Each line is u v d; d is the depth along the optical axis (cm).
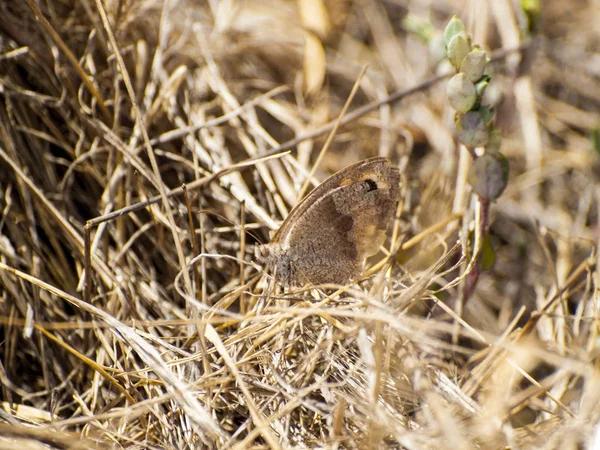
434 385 151
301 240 152
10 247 153
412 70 159
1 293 153
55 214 153
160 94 155
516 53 156
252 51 158
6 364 152
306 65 158
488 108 152
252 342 152
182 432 151
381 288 152
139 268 154
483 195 152
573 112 159
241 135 156
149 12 157
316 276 152
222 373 151
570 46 160
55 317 153
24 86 155
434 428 150
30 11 155
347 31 161
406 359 151
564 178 158
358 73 159
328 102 158
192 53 157
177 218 154
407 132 157
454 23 151
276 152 155
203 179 153
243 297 152
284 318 151
